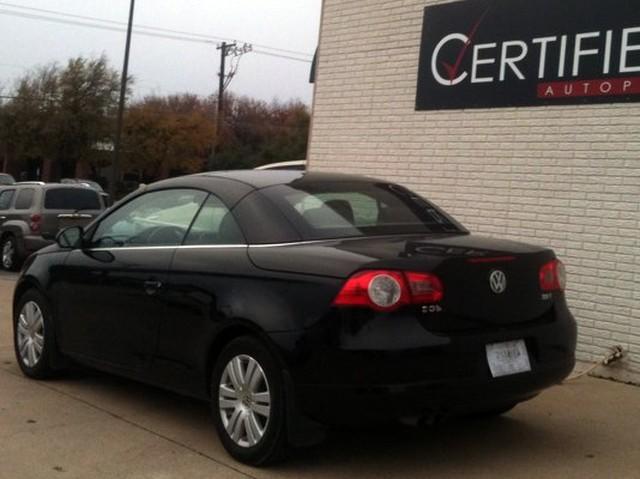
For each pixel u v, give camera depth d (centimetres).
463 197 798
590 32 701
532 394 450
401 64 862
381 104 881
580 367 694
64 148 4641
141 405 565
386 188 546
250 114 7056
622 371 664
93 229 595
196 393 484
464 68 798
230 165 5650
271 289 435
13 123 4650
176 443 484
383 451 474
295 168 1098
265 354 430
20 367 642
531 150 743
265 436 430
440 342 404
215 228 495
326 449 476
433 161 827
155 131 5159
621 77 680
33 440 487
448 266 417
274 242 459
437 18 823
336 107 929
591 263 695
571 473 442
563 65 719
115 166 3098
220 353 462
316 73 952
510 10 759
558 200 722
